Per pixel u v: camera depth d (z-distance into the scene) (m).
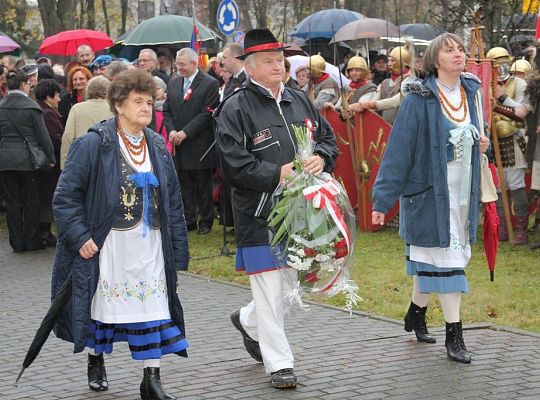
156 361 6.05
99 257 5.91
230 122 6.36
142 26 18.23
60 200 5.89
